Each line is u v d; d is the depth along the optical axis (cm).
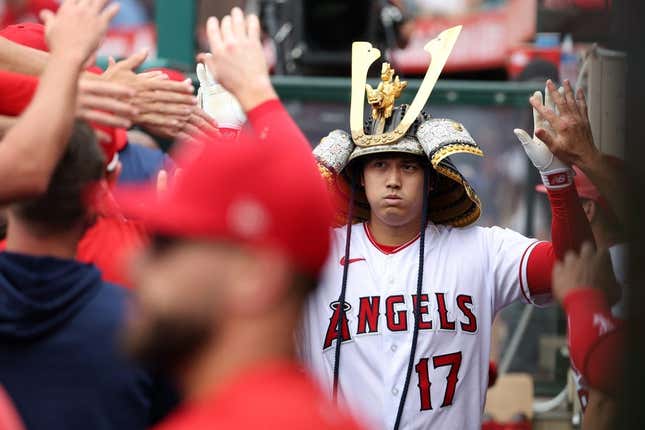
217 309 586
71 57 885
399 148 1251
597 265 1168
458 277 1266
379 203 1262
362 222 1344
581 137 1192
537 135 1198
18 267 900
